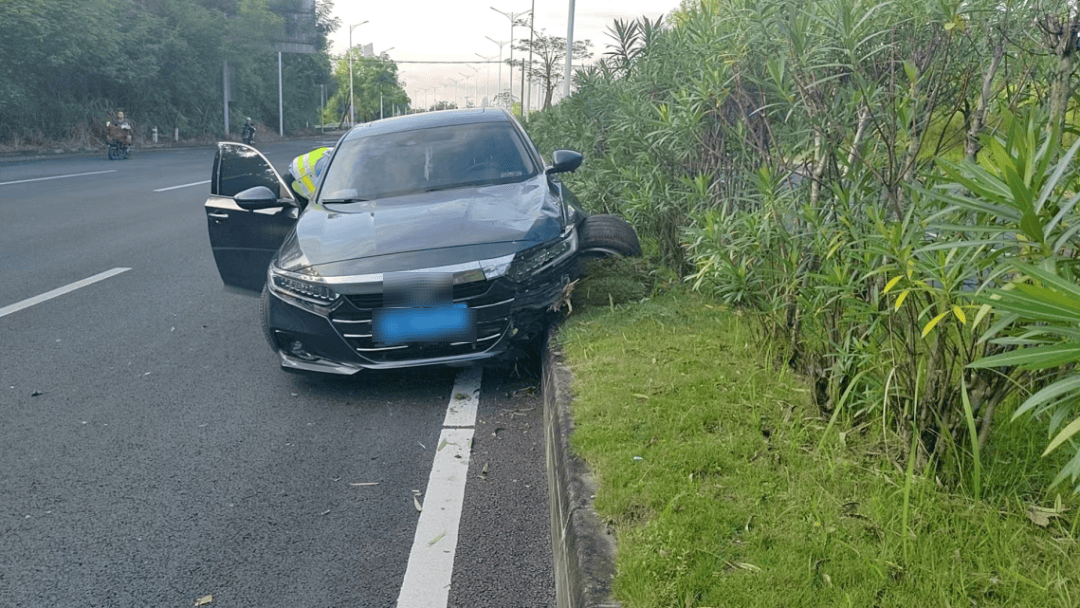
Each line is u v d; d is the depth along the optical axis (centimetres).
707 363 389
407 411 419
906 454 278
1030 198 175
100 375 488
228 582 270
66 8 2897
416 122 617
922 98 298
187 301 680
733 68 390
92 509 322
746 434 305
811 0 324
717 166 494
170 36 3981
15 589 268
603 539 238
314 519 310
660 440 303
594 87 930
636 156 631
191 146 4234
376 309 428
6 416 423
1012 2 277
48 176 1916
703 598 209
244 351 536
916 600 205
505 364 478
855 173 303
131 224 1137
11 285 739
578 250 485
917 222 244
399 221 475
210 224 603
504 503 320
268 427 404
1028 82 289
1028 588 208
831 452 287
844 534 235
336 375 479
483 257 437
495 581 266
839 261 307
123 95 3797
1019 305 161
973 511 241
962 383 232
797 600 206
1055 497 251
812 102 321
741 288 371
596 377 374
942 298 231
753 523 244
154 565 281
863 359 282
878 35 315
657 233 595
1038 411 202
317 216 509
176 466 360
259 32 4912
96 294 705
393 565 277
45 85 3158
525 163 565
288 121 6519
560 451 304
